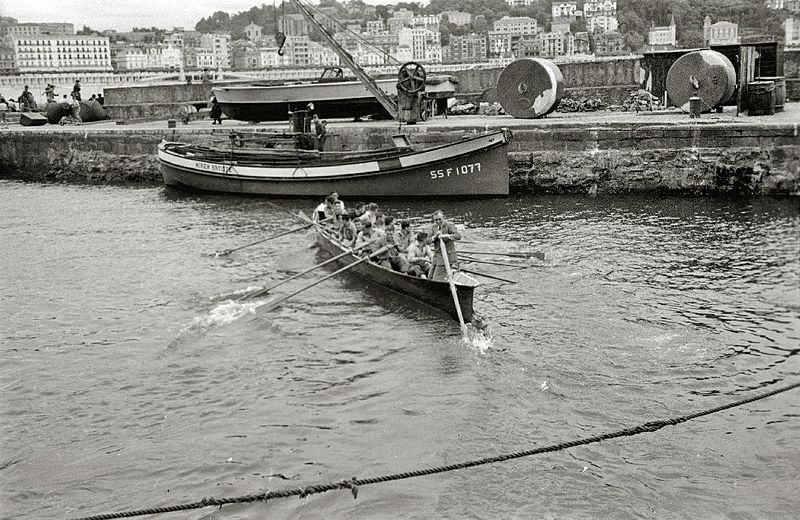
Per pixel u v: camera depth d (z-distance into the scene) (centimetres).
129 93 5328
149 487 1023
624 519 930
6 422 1209
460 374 1353
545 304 1689
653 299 1678
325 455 1092
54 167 4050
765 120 2647
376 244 1902
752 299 1611
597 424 1159
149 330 1609
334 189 3019
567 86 4228
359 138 3312
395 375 1360
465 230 2380
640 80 3981
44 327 1634
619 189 2859
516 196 2930
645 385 1284
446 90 3869
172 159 3388
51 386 1338
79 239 2461
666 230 2248
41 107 5566
